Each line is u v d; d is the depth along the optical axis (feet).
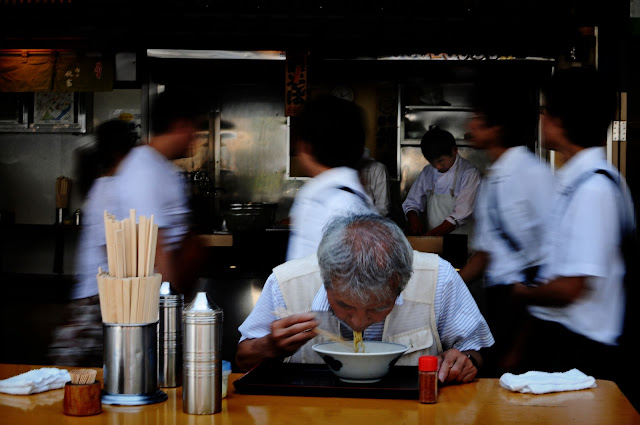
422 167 25.73
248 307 19.25
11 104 26.58
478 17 22.06
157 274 7.23
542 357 11.37
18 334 22.38
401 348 7.80
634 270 18.10
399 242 7.30
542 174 12.59
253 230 21.70
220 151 25.88
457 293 8.78
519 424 6.51
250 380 7.70
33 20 22.85
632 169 19.86
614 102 10.64
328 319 8.65
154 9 22.45
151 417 6.68
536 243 12.34
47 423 6.51
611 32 20.85
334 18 22.29
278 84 25.16
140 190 13.23
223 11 22.26
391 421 6.57
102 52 23.36
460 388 7.83
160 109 13.83
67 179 26.11
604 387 7.91
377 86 25.63
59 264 26.23
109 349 7.09
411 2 22.09
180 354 7.83
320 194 11.69
